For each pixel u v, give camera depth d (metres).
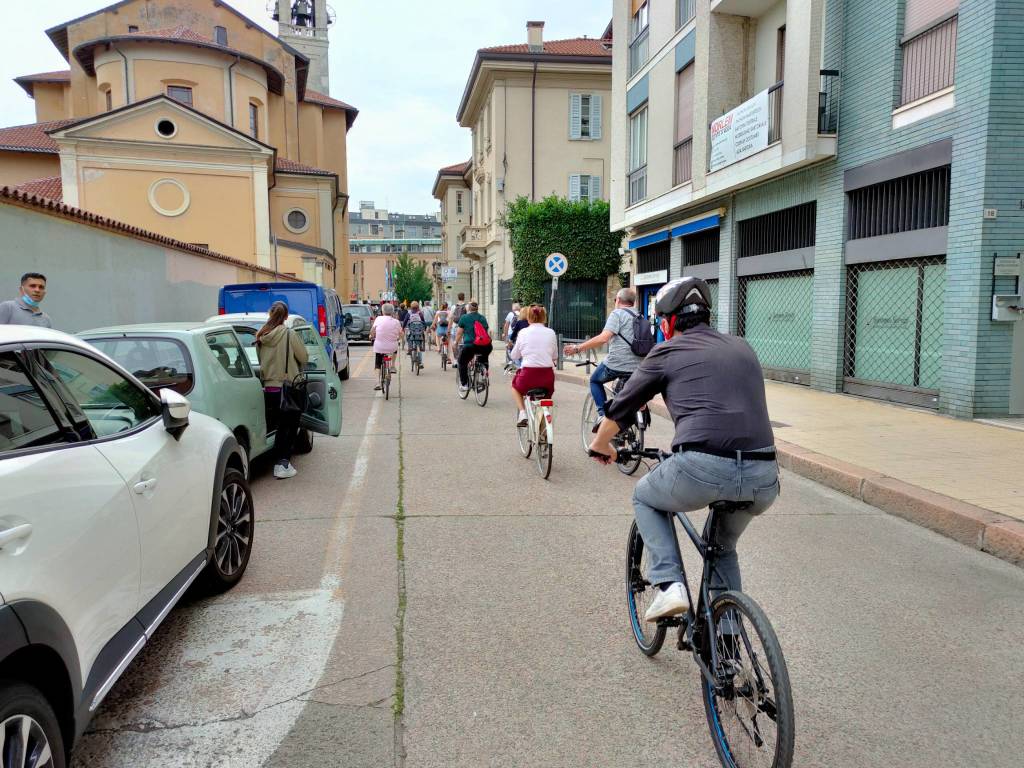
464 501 6.55
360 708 3.18
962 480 6.45
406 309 32.00
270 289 14.59
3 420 2.47
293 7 58.72
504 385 16.06
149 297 16.31
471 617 4.11
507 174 31.83
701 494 2.83
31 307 7.83
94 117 30.14
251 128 37.44
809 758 2.84
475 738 2.97
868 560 5.05
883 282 11.08
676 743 2.95
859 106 11.23
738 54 14.89
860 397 11.55
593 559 5.05
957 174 9.37
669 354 2.98
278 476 7.39
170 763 2.79
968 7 9.12
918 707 3.21
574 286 27.59
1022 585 4.62
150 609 3.17
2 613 2.04
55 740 2.24
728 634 2.77
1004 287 9.09
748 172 13.46
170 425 3.59
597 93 32.03
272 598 4.37
